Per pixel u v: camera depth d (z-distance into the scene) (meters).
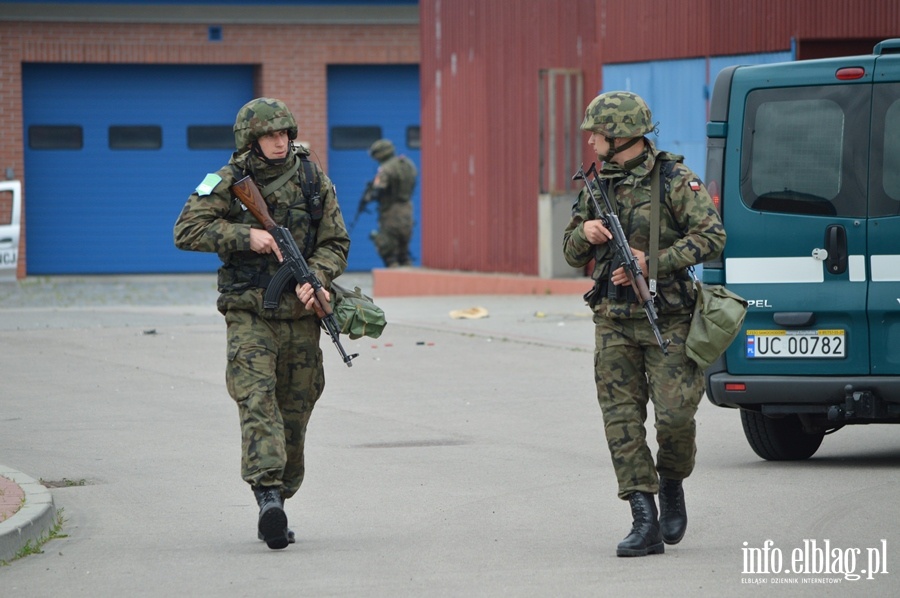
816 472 23.70
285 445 18.61
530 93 58.06
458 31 62.22
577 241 17.86
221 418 30.14
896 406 23.28
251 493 22.64
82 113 78.69
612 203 17.61
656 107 54.25
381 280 66.31
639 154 17.66
